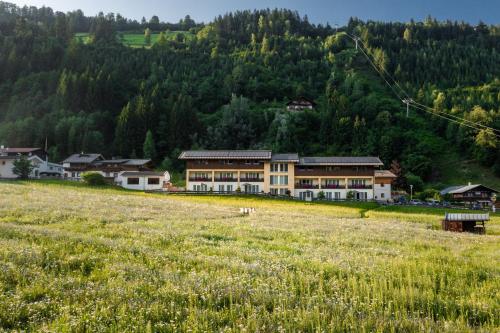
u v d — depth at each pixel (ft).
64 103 534.37
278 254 58.90
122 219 101.40
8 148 412.36
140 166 397.39
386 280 42.39
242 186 329.52
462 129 541.34
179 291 35.50
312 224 119.65
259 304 33.81
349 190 322.34
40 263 42.75
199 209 158.40
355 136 536.01
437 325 30.09
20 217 89.66
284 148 526.98
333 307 32.35
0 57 620.49
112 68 651.25
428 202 308.19
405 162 499.92
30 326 27.32
